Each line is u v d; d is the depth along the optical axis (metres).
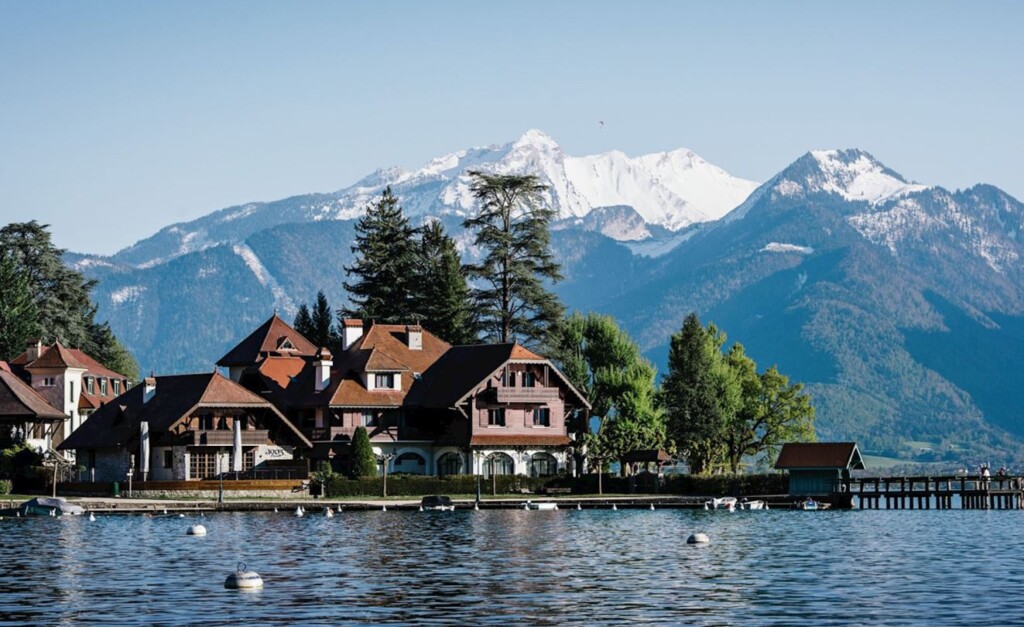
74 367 156.00
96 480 134.88
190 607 56.88
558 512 119.06
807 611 55.53
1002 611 55.34
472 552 78.50
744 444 166.38
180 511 115.06
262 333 158.25
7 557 76.06
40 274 182.75
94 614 55.16
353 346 147.25
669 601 58.28
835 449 134.75
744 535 92.06
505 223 160.50
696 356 157.38
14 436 138.25
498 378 141.25
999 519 113.44
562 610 55.91
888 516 117.94
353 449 133.25
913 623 52.75
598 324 161.00
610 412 162.88
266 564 72.19
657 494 140.25
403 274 172.62
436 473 142.62
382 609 56.31
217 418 132.50
